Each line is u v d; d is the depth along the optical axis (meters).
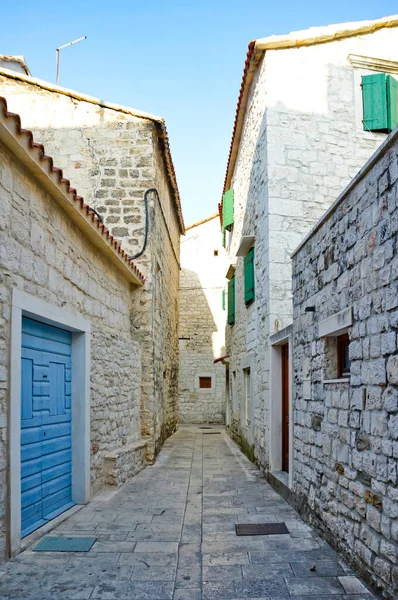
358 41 8.01
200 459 9.39
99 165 9.06
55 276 4.82
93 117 9.15
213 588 3.43
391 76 8.00
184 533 4.65
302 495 5.19
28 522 4.42
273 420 7.12
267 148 7.60
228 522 5.02
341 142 7.75
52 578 3.58
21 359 4.27
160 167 10.32
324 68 7.90
